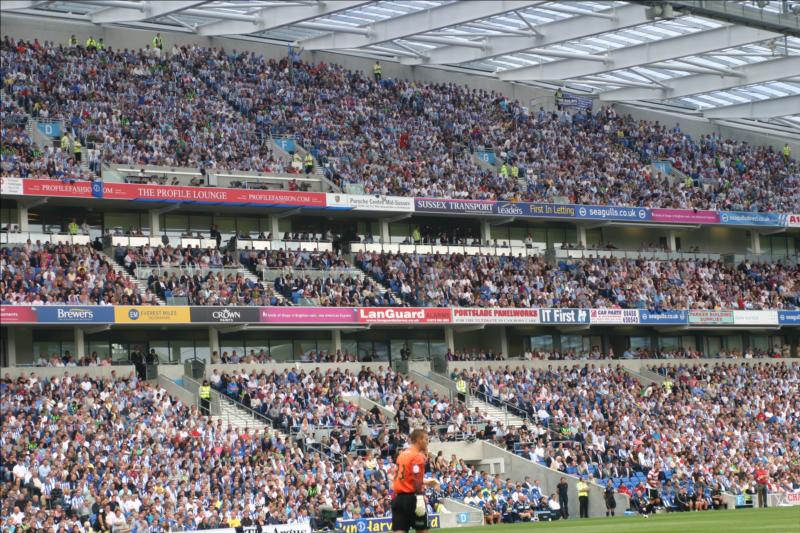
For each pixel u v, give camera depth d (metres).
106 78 85.00
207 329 78.94
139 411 63.28
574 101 108.88
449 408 74.69
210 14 79.81
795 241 112.06
